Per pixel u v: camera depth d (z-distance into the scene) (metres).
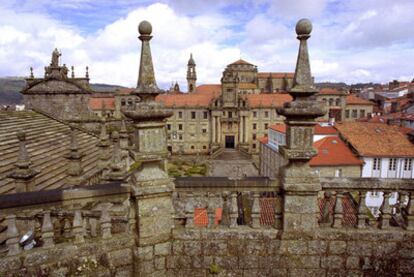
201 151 73.31
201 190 5.74
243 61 100.00
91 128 28.86
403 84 97.75
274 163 40.69
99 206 9.13
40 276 4.93
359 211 5.76
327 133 32.50
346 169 28.52
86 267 5.21
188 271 5.68
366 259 5.64
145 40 5.26
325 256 5.64
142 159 5.24
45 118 21.75
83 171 14.04
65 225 7.57
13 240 4.83
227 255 5.68
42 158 13.80
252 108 72.44
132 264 5.50
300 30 5.22
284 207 5.59
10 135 14.80
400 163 28.66
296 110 5.24
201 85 95.00
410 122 43.81
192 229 5.67
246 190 5.70
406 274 5.63
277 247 5.66
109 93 73.94
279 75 99.62
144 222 5.40
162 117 5.29
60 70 29.33
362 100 78.31
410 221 5.66
